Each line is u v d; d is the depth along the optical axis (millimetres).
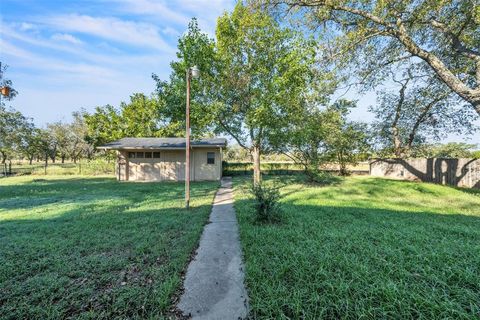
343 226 4461
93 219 5098
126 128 20484
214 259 3172
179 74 9688
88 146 28156
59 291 2307
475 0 5906
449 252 3035
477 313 1874
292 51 9117
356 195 8508
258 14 8805
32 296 2229
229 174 19391
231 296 2295
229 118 11016
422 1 6270
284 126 10469
